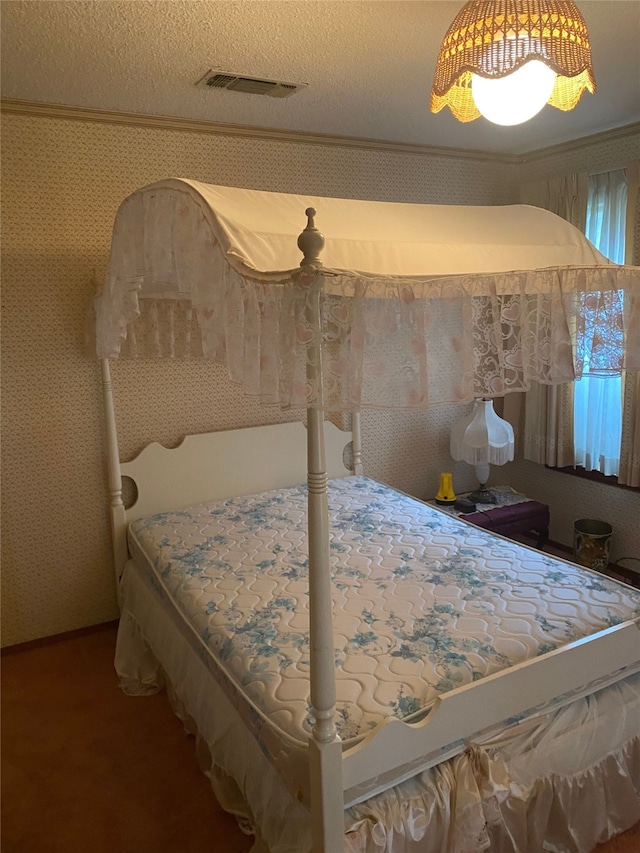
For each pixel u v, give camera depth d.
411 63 2.35
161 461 3.30
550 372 1.78
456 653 1.88
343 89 2.64
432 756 1.70
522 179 4.05
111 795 2.23
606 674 1.94
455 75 1.65
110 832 2.07
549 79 1.71
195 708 2.21
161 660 2.55
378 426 3.95
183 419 3.38
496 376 1.69
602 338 1.82
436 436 4.16
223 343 1.70
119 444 3.25
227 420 3.49
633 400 3.38
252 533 2.94
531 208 2.71
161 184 1.92
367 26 2.03
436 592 2.28
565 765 1.84
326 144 3.47
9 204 2.86
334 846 1.50
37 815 2.14
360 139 3.48
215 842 2.02
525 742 1.81
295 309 1.35
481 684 1.69
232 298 1.58
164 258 2.02
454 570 2.46
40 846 2.02
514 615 2.09
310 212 1.36
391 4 1.88
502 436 3.65
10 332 2.94
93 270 3.04
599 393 3.64
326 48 2.21
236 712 1.96
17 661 3.07
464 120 2.04
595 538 3.56
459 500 3.80
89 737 2.53
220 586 2.42
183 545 2.83
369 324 1.48
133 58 2.27
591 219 3.55
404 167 3.72
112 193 3.03
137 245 2.20
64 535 3.20
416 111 2.98
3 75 2.44
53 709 2.71
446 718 1.64
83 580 3.28
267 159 3.35
